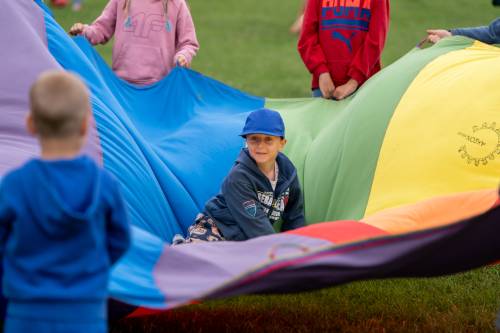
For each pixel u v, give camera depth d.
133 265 5.61
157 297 5.25
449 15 27.61
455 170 7.08
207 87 9.73
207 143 8.68
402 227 6.41
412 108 7.64
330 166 7.92
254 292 5.39
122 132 7.85
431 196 6.99
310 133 8.93
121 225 4.66
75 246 4.50
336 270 5.36
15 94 7.36
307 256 5.23
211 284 5.36
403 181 7.24
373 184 7.39
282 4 30.83
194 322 7.08
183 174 8.30
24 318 4.46
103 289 4.57
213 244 6.30
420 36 24.09
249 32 25.52
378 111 7.85
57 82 4.58
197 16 28.16
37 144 7.07
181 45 9.89
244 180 7.16
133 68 9.69
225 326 6.99
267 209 7.35
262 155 7.16
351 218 7.32
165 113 9.38
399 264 5.62
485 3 29.91
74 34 9.87
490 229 5.61
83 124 4.65
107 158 7.36
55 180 4.52
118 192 4.68
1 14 7.80
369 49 9.27
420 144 7.34
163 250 5.89
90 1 28.14
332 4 9.44
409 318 7.37
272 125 7.15
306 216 7.86
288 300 7.73
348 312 7.47
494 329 7.06
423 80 7.89
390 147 7.50
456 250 5.82
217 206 7.36
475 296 7.85
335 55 9.45
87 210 4.47
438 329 7.08
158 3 9.80
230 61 21.11
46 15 8.53
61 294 4.43
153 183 7.72
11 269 4.52
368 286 8.13
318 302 7.72
